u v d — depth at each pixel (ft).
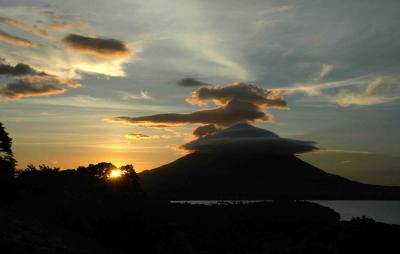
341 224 254.06
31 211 137.28
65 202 153.17
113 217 153.58
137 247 148.87
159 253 154.71
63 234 112.16
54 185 165.78
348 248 216.95
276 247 211.82
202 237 196.44
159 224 179.42
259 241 215.72
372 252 213.05
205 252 182.29
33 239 83.97
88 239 126.62
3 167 166.40
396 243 217.56
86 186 172.96
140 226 157.48
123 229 150.41
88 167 187.11
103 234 143.23
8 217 98.94
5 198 147.33
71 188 167.12
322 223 263.90
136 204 181.68
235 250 193.57
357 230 233.96
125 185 188.96
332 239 229.04
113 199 172.35
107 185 180.34
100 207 159.43
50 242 88.07
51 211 143.23
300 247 214.48
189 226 203.00
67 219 139.54
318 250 212.02
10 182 153.99
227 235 208.44
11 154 174.40
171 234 175.83
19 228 90.38
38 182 164.76
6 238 78.13
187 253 167.43
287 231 244.22
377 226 239.09
